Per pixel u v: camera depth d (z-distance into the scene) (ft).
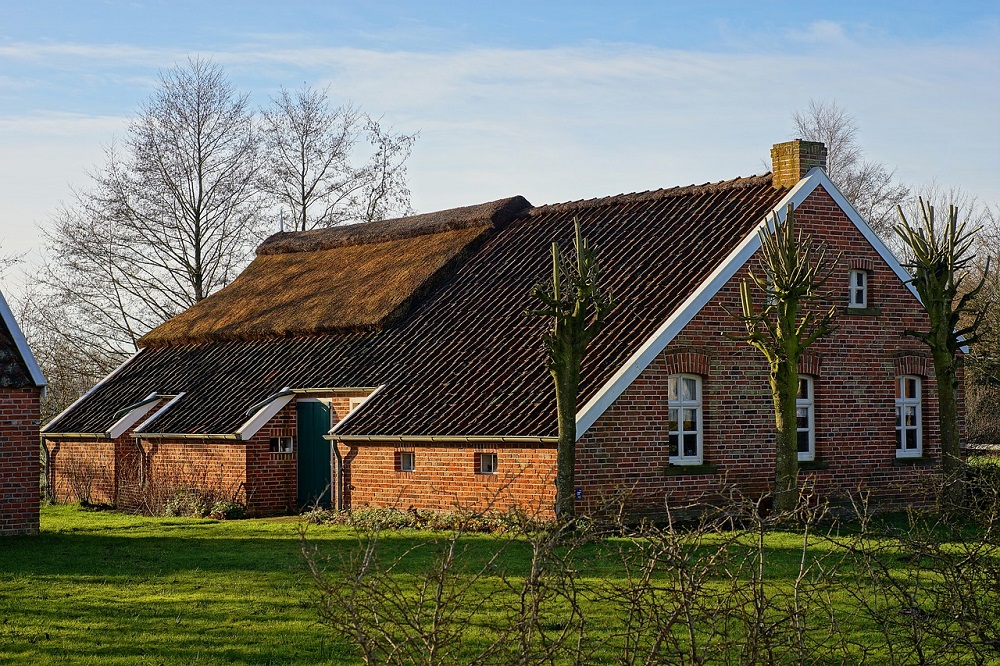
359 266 107.34
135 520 85.25
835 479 82.84
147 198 152.35
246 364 100.01
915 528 37.11
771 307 72.69
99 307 154.20
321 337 97.50
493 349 83.10
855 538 32.27
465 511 31.27
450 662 28.53
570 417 67.46
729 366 78.13
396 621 27.63
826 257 84.07
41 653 39.60
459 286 94.38
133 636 41.98
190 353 109.19
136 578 53.98
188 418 94.32
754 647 27.48
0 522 71.20
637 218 91.30
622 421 72.79
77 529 77.36
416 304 94.53
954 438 81.00
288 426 90.48
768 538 65.00
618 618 41.34
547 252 92.79
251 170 159.02
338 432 81.10
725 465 77.51
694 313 76.38
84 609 46.55
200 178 156.04
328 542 67.10
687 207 89.35
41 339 156.46
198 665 38.27
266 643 40.88
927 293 81.97
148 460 97.45
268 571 55.83
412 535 68.74
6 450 71.31
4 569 57.11
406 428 78.28
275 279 115.55
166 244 155.02
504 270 93.45
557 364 67.62
